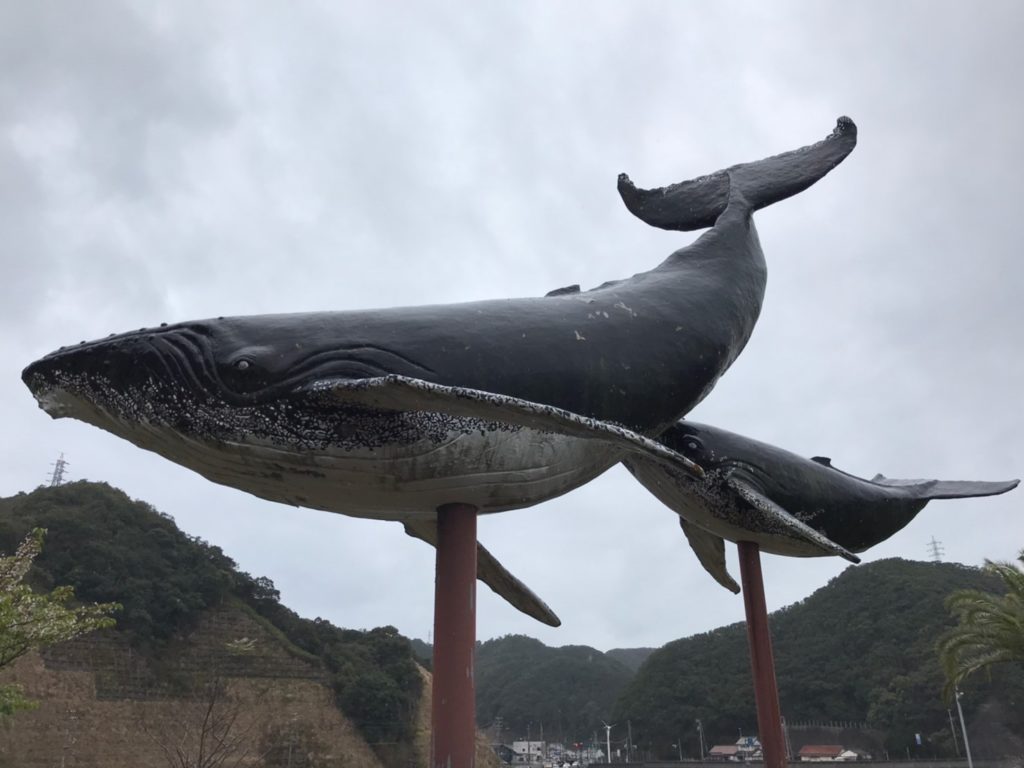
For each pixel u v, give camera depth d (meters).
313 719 57.62
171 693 53.47
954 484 13.76
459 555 7.03
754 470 11.32
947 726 62.88
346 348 6.55
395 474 6.69
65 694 49.41
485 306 7.26
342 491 6.91
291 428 6.46
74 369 6.88
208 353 6.59
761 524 11.27
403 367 6.54
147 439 6.94
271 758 53.12
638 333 8.02
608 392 7.54
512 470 7.01
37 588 52.66
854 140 11.27
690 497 11.49
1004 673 61.16
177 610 58.72
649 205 11.31
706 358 8.57
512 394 6.87
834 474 12.18
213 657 58.22
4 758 43.66
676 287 8.91
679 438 11.33
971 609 23.42
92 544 58.38
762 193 10.79
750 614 11.47
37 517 58.56
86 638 53.34
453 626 6.79
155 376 6.61
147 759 48.47
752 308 9.68
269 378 6.41
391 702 61.56
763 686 11.05
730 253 9.81
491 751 72.12
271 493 7.16
